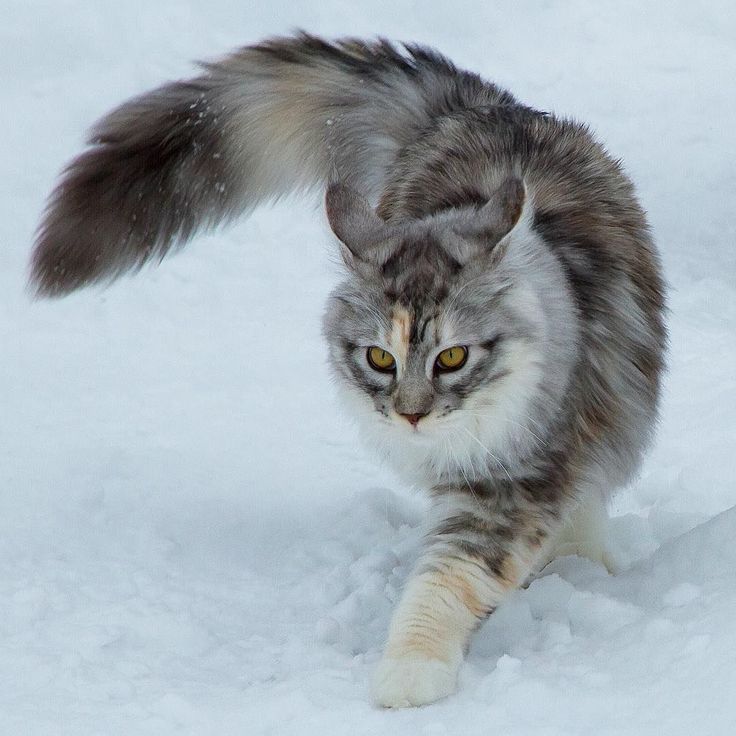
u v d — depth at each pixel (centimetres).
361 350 1462
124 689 1384
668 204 3391
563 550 1692
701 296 2931
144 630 1538
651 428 1744
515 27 4275
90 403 2336
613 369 1622
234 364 2562
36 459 2045
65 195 1986
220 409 2347
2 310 2728
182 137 2025
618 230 1705
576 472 1545
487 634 1488
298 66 2039
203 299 2853
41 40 3778
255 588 1695
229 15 4006
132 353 2586
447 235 1470
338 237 1488
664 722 1163
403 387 1418
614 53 4188
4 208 3109
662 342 1775
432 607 1418
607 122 3800
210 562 1770
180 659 1488
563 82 4000
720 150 3666
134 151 2003
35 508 1873
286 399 2411
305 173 2084
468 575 1448
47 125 3459
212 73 2062
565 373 1491
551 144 1798
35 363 2498
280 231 3144
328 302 1538
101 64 3728
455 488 1508
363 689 1370
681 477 2005
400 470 1577
